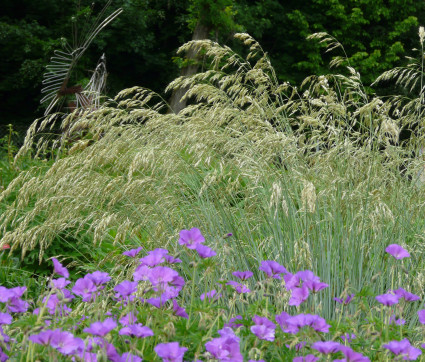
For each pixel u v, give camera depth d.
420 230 3.92
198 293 3.27
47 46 16.34
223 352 1.84
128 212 3.91
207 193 4.01
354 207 3.85
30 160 6.14
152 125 4.16
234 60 4.80
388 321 2.32
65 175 3.84
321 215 3.93
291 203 3.82
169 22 19.47
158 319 2.14
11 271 4.13
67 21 17.19
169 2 18.45
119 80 18.59
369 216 3.66
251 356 1.93
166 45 19.72
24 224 3.66
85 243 4.48
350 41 20.59
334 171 4.15
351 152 4.25
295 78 20.02
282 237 3.66
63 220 3.76
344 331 2.23
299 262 3.35
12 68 17.44
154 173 3.85
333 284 3.33
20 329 2.05
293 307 3.09
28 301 2.36
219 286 2.84
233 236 3.63
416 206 4.03
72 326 2.14
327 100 4.47
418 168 4.30
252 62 19.05
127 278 3.48
